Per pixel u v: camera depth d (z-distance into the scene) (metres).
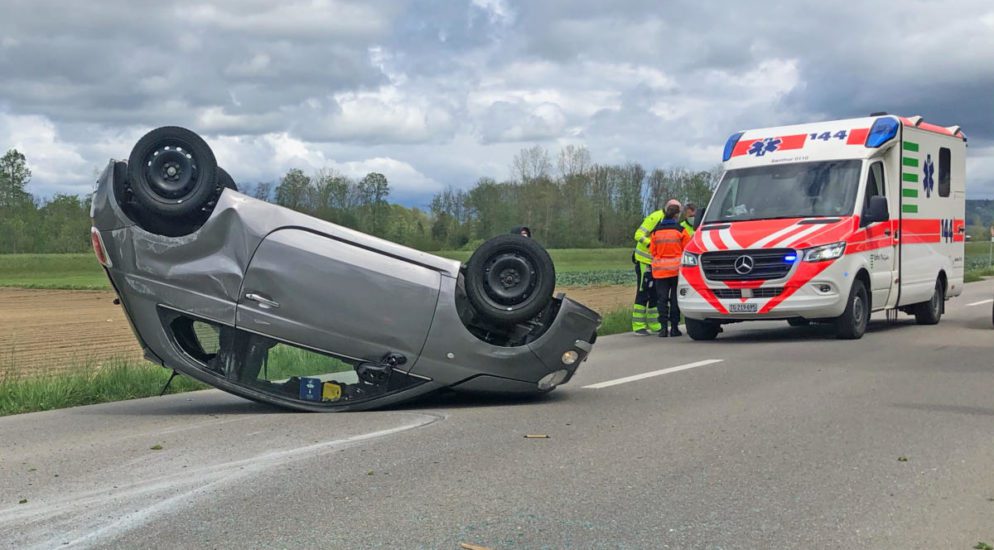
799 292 13.03
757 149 14.73
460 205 71.19
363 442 6.78
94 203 8.00
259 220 7.97
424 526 4.76
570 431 7.13
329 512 5.02
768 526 4.75
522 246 8.05
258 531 4.71
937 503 5.17
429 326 8.02
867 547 4.45
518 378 8.22
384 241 8.16
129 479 5.78
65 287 50.31
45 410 8.80
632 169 82.88
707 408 8.11
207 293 7.94
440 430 7.21
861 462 6.10
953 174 16.84
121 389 9.62
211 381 8.03
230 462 6.19
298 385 8.13
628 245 82.44
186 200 7.80
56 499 5.34
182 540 4.58
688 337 15.18
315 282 7.93
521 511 5.00
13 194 82.94
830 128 14.56
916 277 15.41
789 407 8.13
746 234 13.49
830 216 13.55
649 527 4.73
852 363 11.11
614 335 15.94
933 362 11.15
